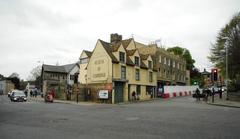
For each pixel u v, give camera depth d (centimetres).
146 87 4766
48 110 2300
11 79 12256
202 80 7862
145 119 1548
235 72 4478
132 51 4522
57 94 4797
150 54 5203
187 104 3002
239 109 2273
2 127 1283
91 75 4188
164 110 2166
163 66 5794
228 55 4450
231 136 991
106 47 4131
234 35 4409
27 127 1277
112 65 3928
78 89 4097
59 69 7781
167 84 5903
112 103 3669
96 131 1135
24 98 4216
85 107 2733
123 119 1569
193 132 1080
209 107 2509
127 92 4172
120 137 993
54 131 1146
